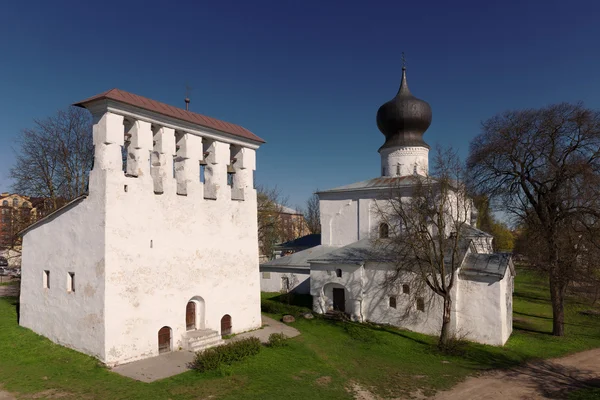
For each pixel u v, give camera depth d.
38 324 23.58
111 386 16.97
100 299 19.50
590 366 23.09
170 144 22.41
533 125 28.25
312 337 26.20
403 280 29.25
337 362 21.98
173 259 22.23
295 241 53.69
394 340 26.41
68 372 18.34
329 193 40.09
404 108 39.31
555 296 29.33
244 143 26.73
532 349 26.05
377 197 37.38
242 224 26.53
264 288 42.38
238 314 26.02
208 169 25.06
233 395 16.55
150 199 21.27
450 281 25.33
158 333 21.39
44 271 23.33
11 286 46.19
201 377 18.30
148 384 17.30
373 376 20.30
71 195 38.94
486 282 26.78
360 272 30.83
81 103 19.66
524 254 33.00
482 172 30.64
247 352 21.09
